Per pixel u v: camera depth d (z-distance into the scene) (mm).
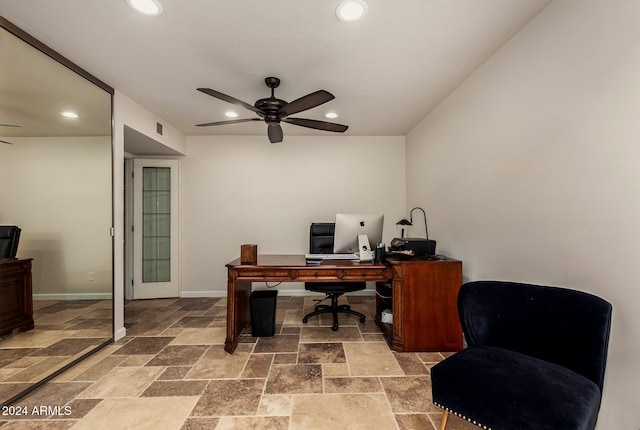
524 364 1304
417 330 2422
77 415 1631
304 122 2594
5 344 1916
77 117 2291
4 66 1791
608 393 1303
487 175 2197
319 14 1648
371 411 1669
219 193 4180
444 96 2850
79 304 2344
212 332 2861
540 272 1696
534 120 1727
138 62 2191
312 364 2209
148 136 3186
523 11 1660
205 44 1955
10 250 1905
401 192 4242
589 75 1385
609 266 1300
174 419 1599
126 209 4000
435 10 1626
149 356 2344
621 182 1245
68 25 1758
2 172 1855
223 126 3766
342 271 2473
